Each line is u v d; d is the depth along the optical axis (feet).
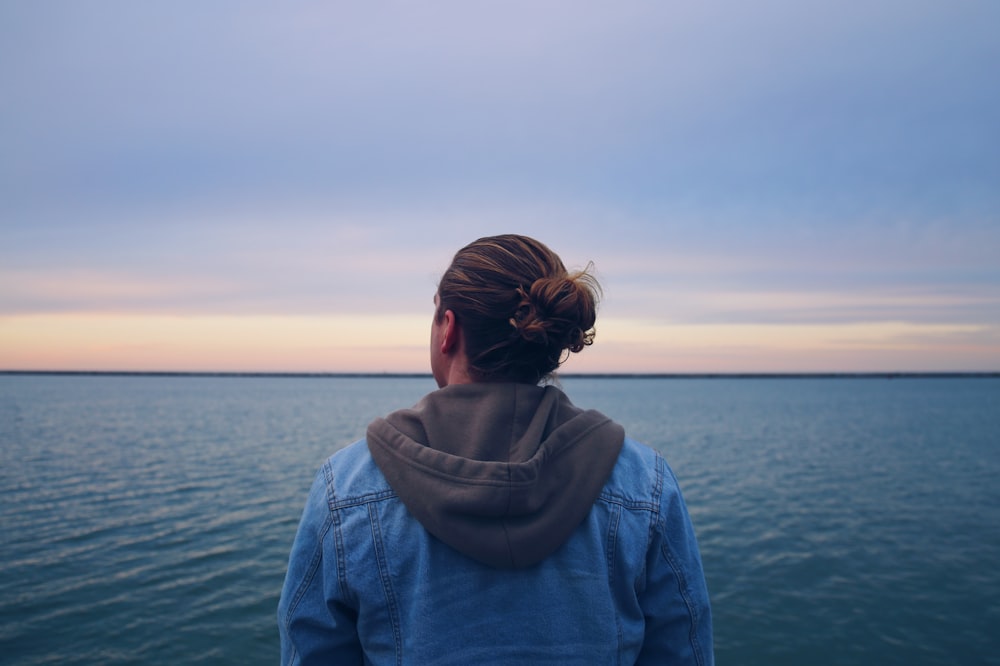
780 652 26.12
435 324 3.88
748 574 35.63
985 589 32.91
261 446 100.63
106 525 44.93
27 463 76.38
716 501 57.82
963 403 306.55
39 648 25.31
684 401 334.03
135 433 120.16
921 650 26.18
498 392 3.39
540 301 3.42
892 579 34.60
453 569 3.14
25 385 569.23
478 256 3.63
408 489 3.14
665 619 3.55
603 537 3.35
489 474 3.00
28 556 37.09
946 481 70.13
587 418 3.56
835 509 53.98
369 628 3.23
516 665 3.06
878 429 149.89
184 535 42.27
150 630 27.02
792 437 127.44
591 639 3.17
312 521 3.44
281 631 3.51
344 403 286.25
